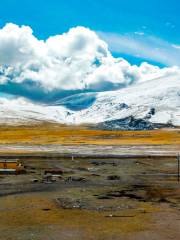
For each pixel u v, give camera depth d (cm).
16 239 3522
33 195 5622
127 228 3878
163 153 13000
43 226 3950
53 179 7244
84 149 14638
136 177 7712
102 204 4969
